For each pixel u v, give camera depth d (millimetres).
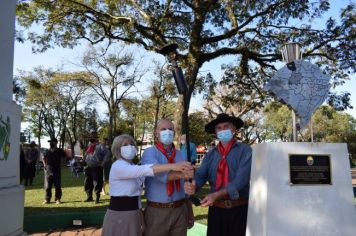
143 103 43062
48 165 10969
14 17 5289
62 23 16688
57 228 8141
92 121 58938
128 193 4504
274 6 15062
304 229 3439
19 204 5102
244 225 4273
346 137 60625
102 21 16203
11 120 5020
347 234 3475
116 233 4477
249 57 16141
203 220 8180
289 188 3482
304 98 3965
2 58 4926
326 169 3551
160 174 4414
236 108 19516
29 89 44688
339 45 15344
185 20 15750
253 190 3777
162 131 4539
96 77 40312
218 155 4504
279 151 3520
